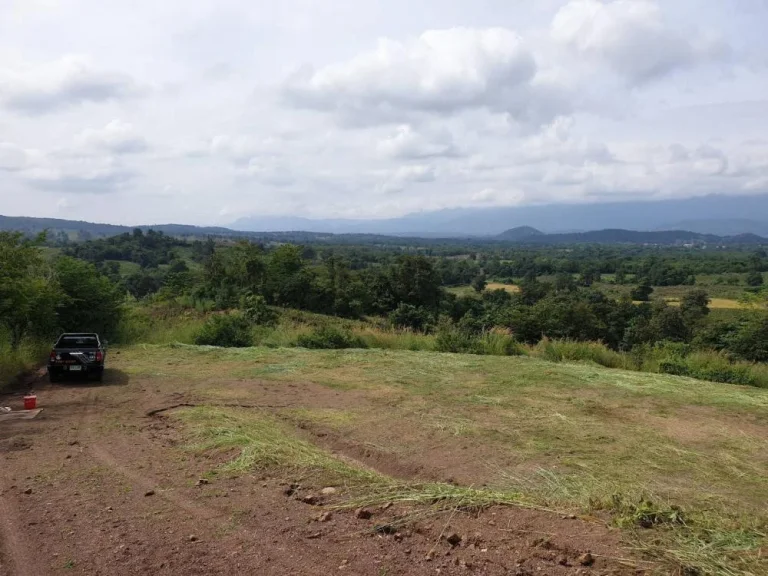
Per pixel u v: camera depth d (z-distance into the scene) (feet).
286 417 30.73
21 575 12.94
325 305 141.79
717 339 66.85
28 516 16.46
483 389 36.94
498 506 16.10
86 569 13.14
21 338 54.44
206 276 131.95
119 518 16.17
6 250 51.34
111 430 27.84
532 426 27.81
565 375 41.01
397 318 114.73
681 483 19.90
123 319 72.95
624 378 39.83
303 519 15.70
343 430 28.09
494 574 12.30
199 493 18.11
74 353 42.06
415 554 13.41
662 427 27.68
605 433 26.45
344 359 50.75
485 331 66.49
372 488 18.10
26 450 24.16
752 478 20.54
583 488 18.57
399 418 30.01
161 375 45.16
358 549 13.75
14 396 37.37
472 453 23.88
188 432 26.63
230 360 52.60
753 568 12.13
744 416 29.89
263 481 19.15
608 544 13.32
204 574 12.76
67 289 66.49
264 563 13.17
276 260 141.59
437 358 50.55
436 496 16.90
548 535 13.93
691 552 12.81
